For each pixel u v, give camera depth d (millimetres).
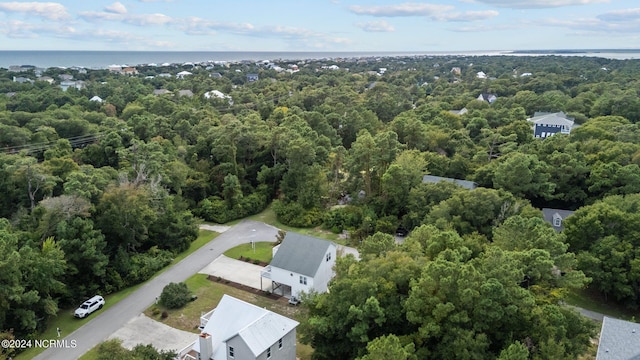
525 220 36094
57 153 55719
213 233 56906
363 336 26781
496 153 71250
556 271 32719
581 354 26406
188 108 83125
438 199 52844
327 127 80812
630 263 37188
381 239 33250
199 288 42906
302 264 39875
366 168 59656
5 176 45625
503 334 26125
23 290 33438
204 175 63812
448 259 29516
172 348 33438
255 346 27750
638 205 42062
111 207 43625
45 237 39938
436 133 75125
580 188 55188
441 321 26047
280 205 61594
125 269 43562
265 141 67562
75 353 33125
